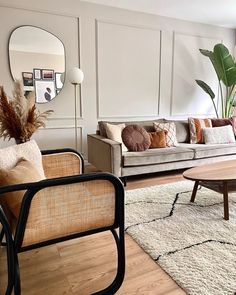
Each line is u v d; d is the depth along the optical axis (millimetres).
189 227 1910
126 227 1925
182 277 1370
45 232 1117
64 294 1278
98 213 1224
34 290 1305
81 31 3557
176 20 4199
